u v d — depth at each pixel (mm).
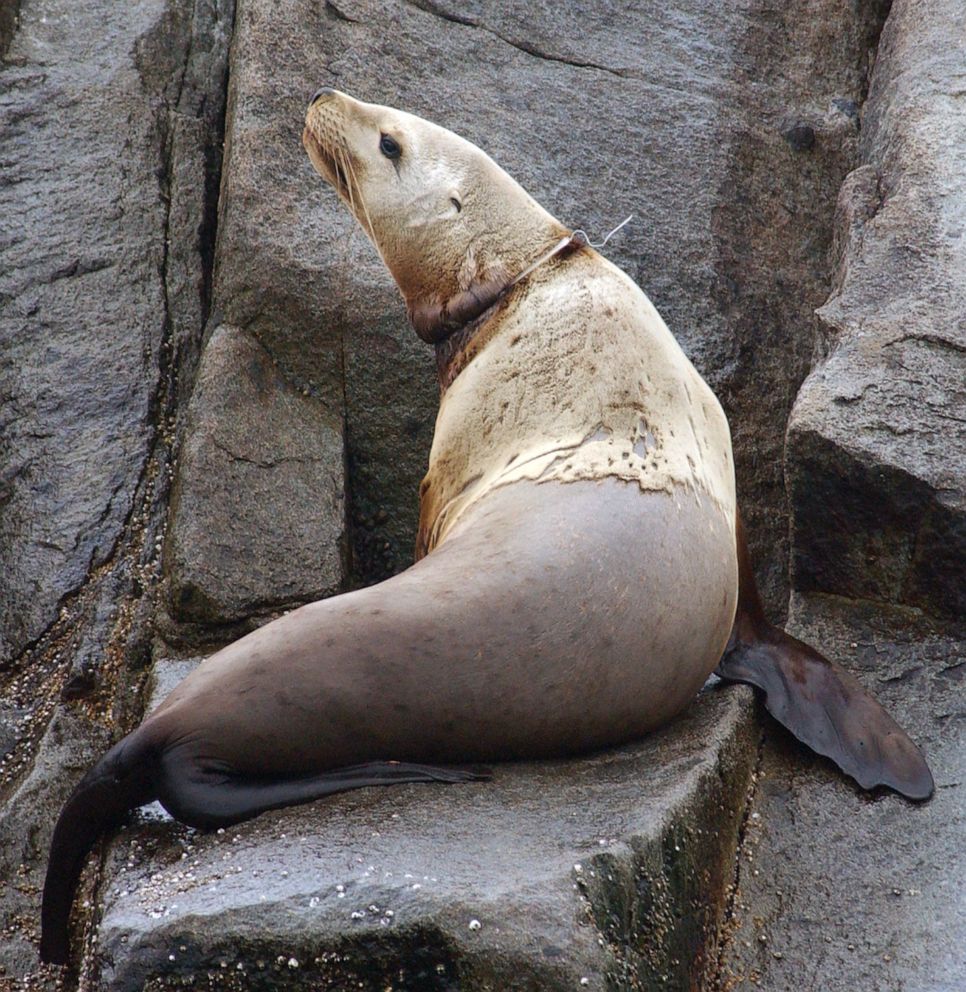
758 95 30562
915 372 21969
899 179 26016
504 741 16750
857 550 21641
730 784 17391
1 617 23578
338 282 25734
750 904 16703
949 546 20812
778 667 19641
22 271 27750
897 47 29609
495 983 13297
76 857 16391
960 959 15516
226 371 25156
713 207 28375
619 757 17250
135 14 32156
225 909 13789
